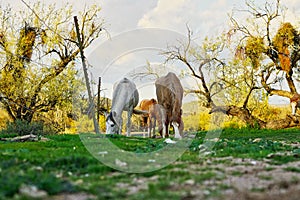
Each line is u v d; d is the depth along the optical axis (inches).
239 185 233.9
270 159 350.9
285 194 209.0
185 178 253.8
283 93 1007.0
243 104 1018.1
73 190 220.1
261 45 1005.8
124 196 212.1
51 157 339.0
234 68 1023.0
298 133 796.0
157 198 205.2
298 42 1008.9
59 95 948.6
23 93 940.0
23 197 197.9
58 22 991.6
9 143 497.7
